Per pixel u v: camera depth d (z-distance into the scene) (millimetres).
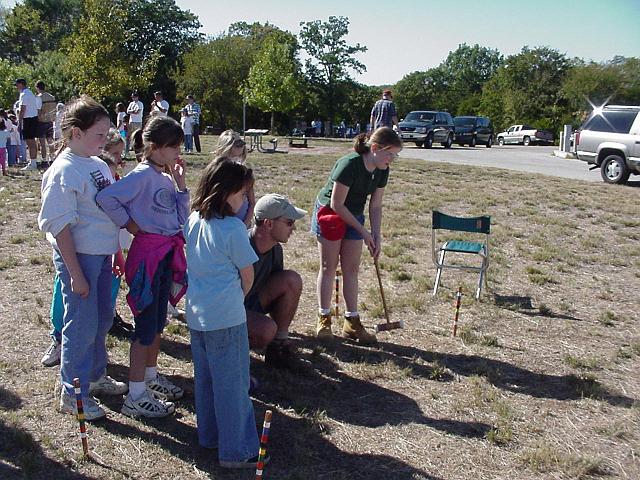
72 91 39094
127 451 3723
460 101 89188
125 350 5121
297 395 4527
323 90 61531
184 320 5836
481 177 17109
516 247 9234
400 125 30438
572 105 63750
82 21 32312
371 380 4867
